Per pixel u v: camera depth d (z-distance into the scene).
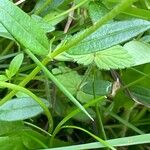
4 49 0.60
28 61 0.57
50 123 0.47
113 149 0.42
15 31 0.38
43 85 0.58
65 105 0.56
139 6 0.59
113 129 0.59
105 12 0.47
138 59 0.49
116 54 0.47
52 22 0.54
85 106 0.46
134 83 0.54
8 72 0.43
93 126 0.55
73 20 0.60
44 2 0.56
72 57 0.45
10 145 0.46
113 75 0.54
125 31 0.40
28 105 0.45
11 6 0.38
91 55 0.47
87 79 0.53
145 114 0.60
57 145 0.50
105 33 0.40
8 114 0.44
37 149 0.46
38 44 0.39
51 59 0.40
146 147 0.58
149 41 0.55
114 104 0.57
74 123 0.58
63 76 0.53
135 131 0.58
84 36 0.38
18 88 0.41
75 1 0.54
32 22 0.39
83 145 0.42
